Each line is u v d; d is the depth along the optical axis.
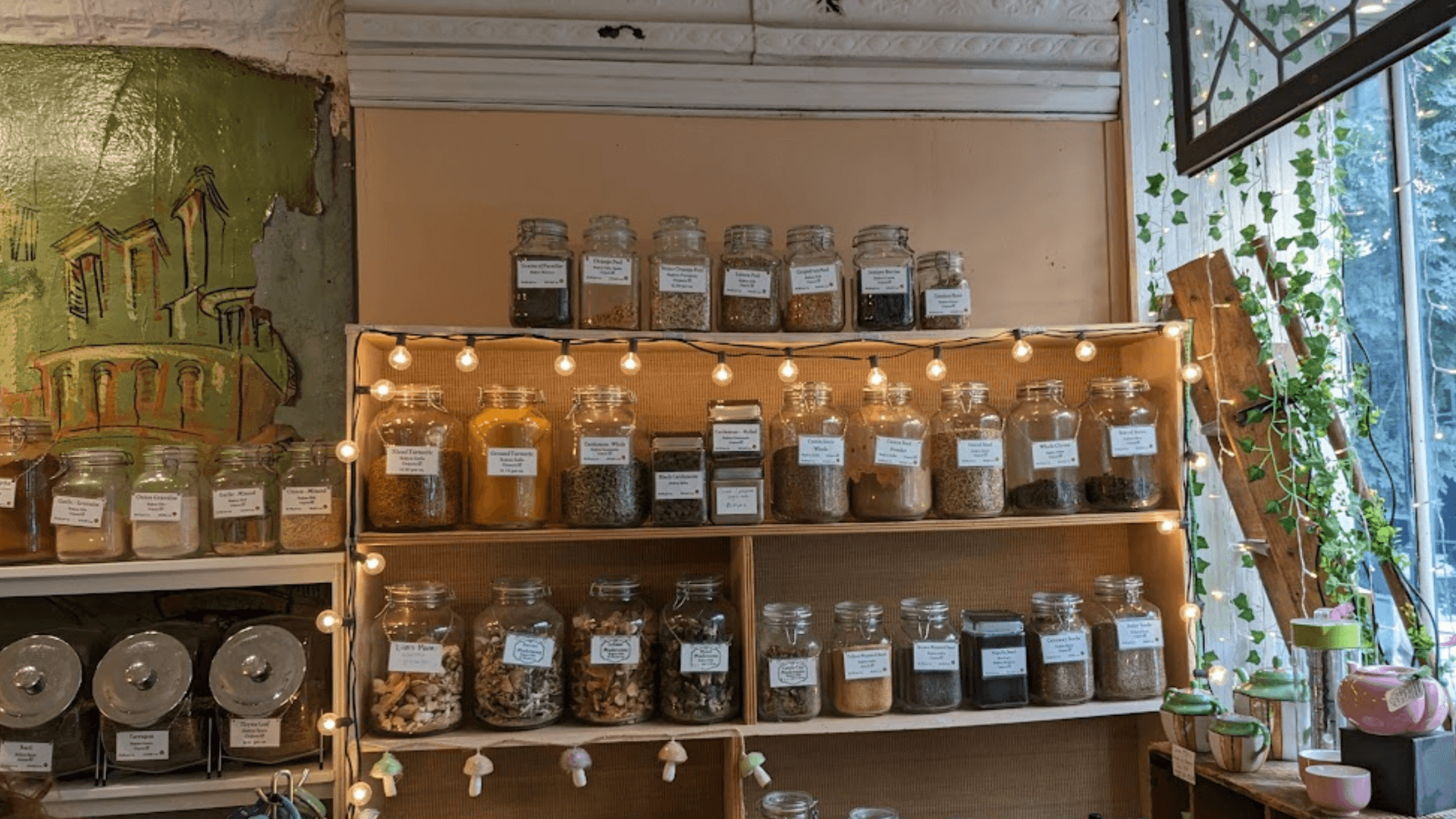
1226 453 2.54
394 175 2.47
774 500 2.31
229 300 2.44
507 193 2.50
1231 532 2.75
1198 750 2.15
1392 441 2.59
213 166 2.45
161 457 2.17
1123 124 2.72
